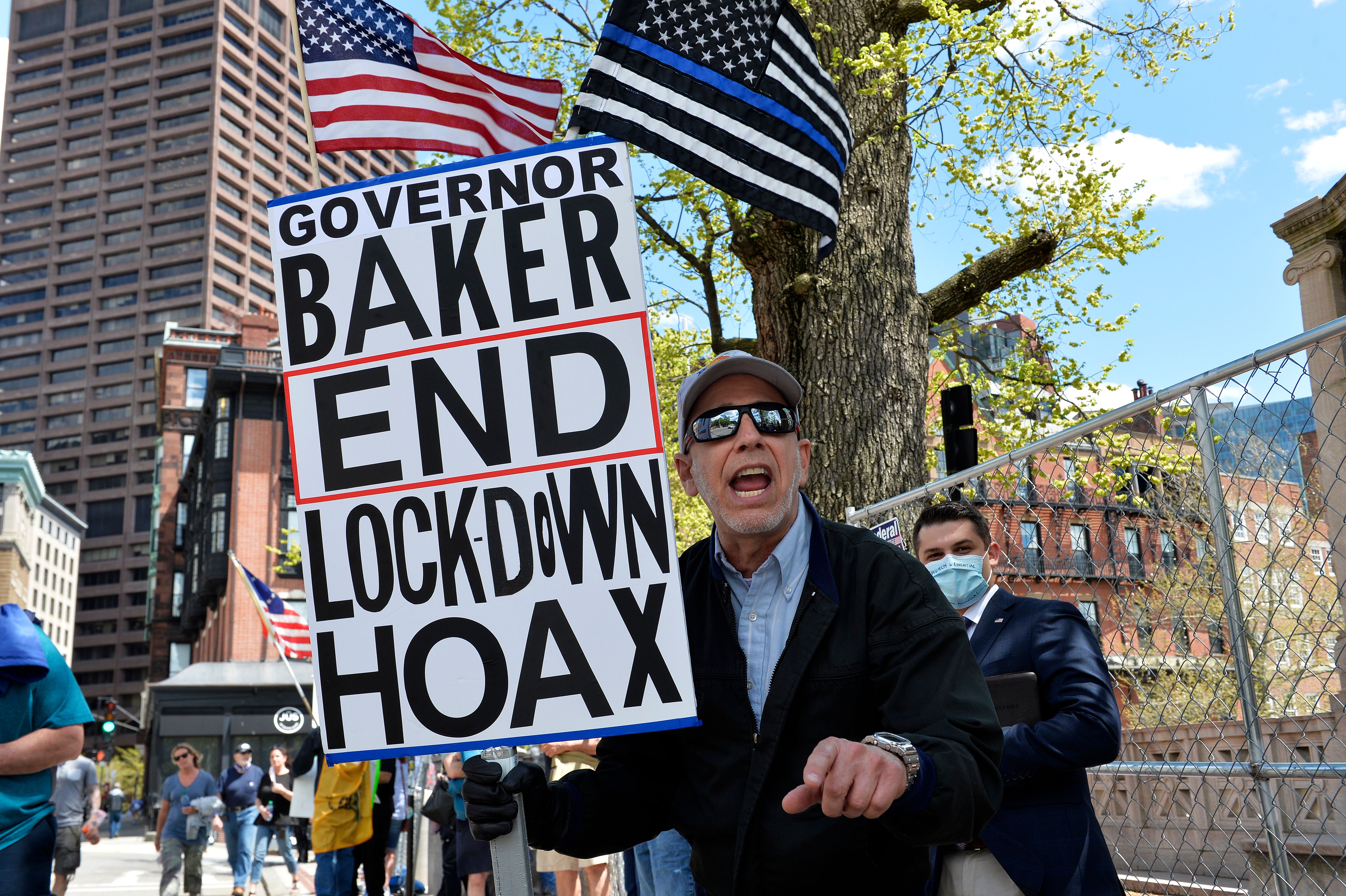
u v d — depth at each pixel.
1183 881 3.55
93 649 131.75
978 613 3.22
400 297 2.26
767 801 1.94
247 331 59.25
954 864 2.94
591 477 2.14
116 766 86.06
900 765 1.53
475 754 2.07
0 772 3.37
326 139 4.83
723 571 2.16
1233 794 3.41
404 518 2.18
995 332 12.38
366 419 2.23
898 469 7.76
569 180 2.25
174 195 133.38
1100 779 4.04
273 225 2.33
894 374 7.91
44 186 138.25
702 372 2.12
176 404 87.12
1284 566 3.16
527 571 2.13
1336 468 3.05
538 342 2.21
